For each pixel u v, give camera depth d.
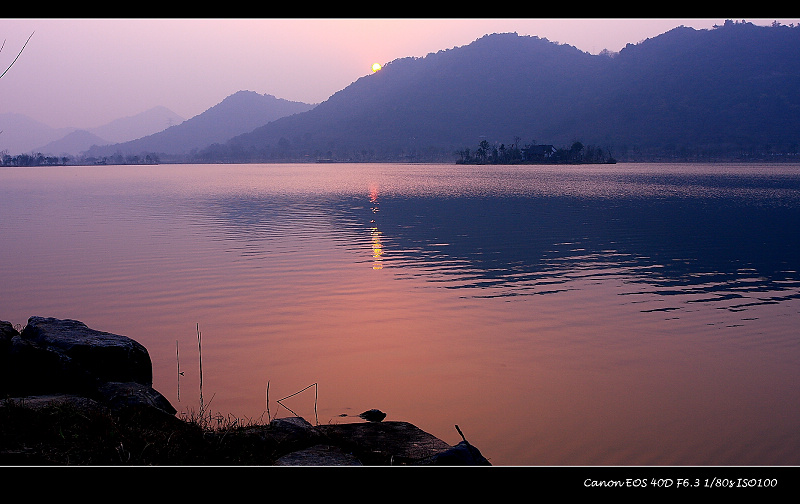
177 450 7.64
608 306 22.12
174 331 18.45
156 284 25.09
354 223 48.69
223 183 127.62
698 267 30.45
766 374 15.26
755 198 81.00
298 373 14.89
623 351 16.97
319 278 26.59
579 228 46.41
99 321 19.52
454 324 19.55
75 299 22.50
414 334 18.34
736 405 13.33
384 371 15.09
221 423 11.02
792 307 22.08
